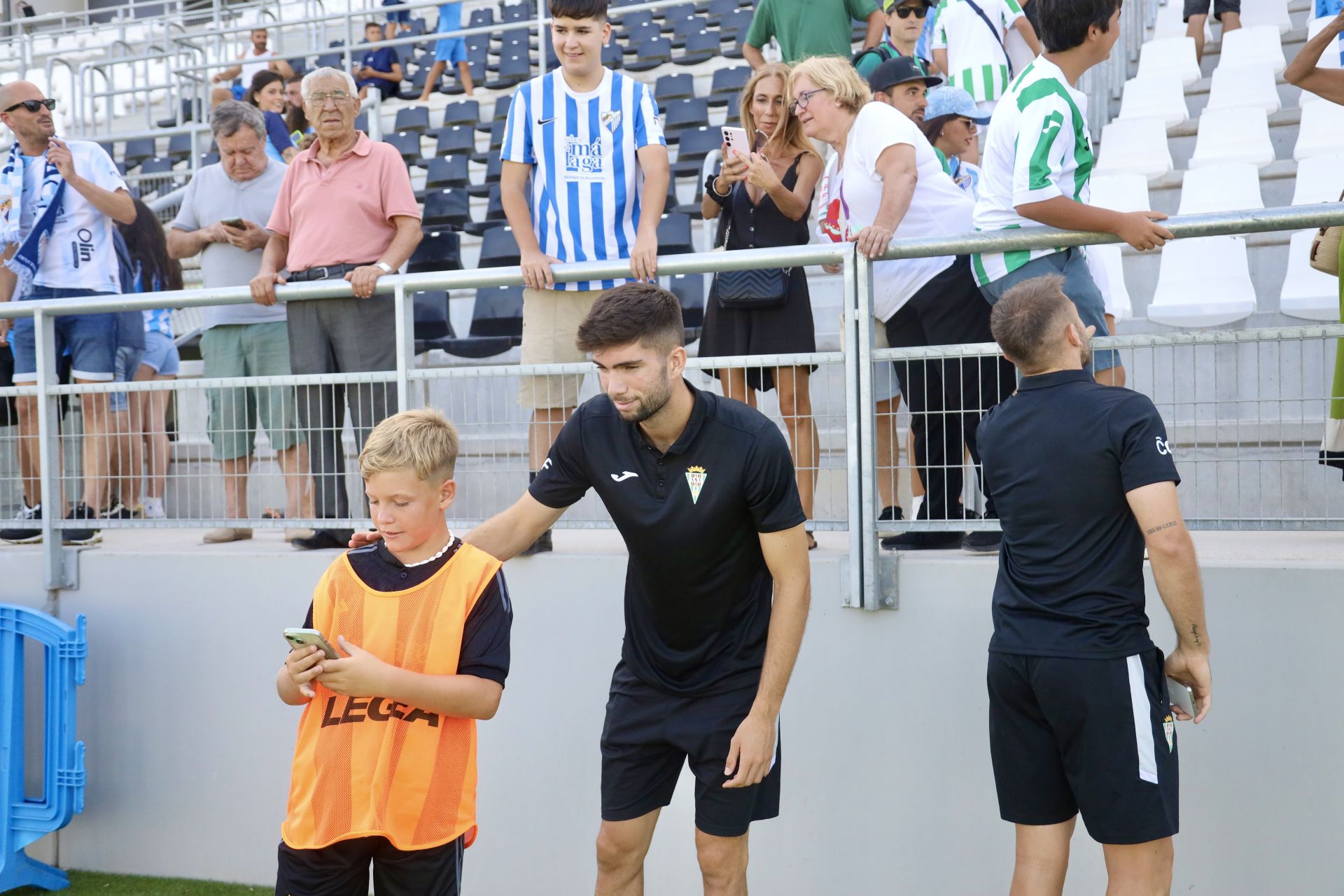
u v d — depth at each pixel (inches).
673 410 84.4
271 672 135.6
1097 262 139.4
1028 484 88.6
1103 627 85.4
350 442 167.3
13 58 516.4
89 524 142.7
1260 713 104.5
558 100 135.3
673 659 91.3
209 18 503.5
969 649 111.7
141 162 370.9
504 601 85.8
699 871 121.3
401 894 83.5
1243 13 253.0
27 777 147.0
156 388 140.8
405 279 132.3
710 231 213.5
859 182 128.2
